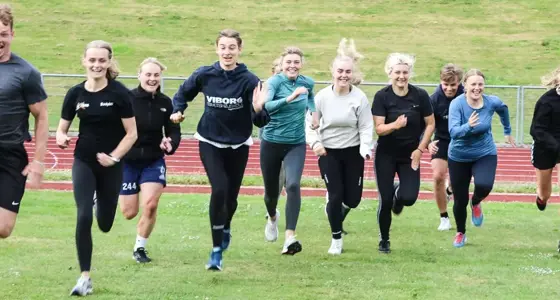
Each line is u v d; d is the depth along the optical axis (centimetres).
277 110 1143
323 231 1425
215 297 923
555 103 1248
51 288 956
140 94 1097
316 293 949
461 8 6034
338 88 1180
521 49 5241
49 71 4716
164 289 957
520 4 6106
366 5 6116
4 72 877
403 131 1205
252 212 1636
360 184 1207
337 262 1143
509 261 1170
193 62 4953
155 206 1108
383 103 1209
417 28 5638
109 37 5359
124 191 1123
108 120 945
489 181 1273
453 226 1498
